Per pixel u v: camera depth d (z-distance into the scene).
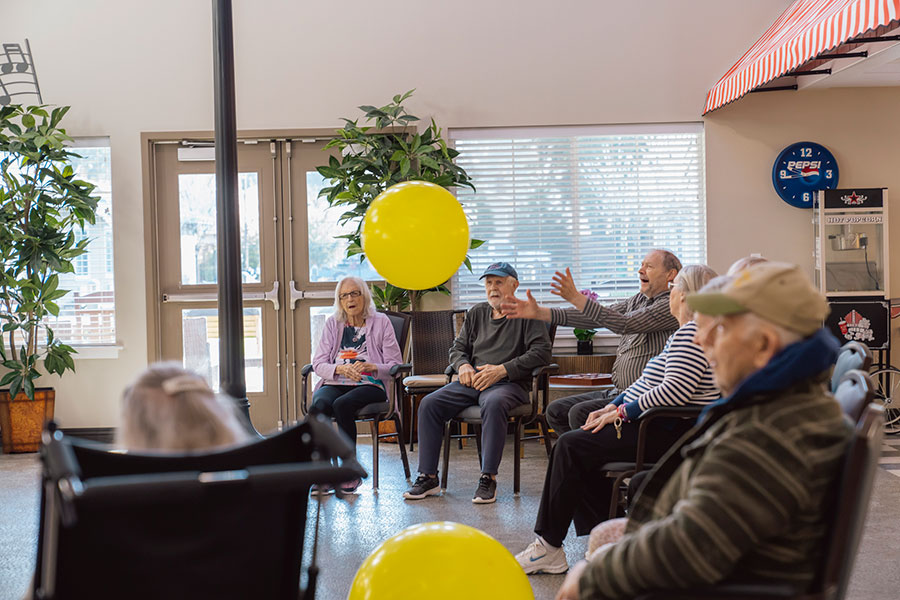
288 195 6.61
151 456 1.46
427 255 3.78
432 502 4.48
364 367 4.80
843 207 6.13
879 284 6.11
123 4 6.50
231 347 3.01
